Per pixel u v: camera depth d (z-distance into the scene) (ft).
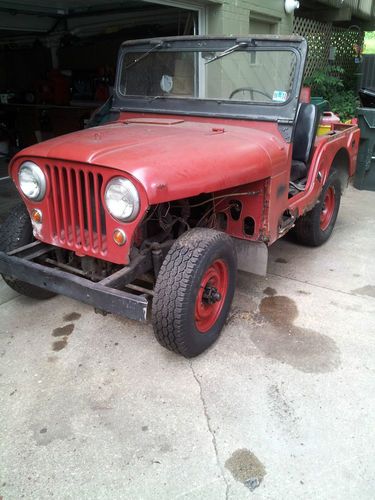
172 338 7.93
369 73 34.63
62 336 9.64
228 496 6.10
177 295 7.59
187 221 9.50
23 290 10.18
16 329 9.87
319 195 12.84
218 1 17.70
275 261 13.52
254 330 9.86
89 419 7.41
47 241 8.56
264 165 8.92
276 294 11.48
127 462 6.62
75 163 7.39
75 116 26.37
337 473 6.44
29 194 8.20
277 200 9.77
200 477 6.38
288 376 8.41
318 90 27.84
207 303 8.50
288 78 9.64
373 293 11.61
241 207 9.71
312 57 28.89
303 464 6.58
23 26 26.03
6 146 28.50
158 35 24.00
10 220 9.54
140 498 6.07
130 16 24.71
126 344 9.39
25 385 8.18
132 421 7.38
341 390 8.07
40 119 28.04
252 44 9.84
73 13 25.32
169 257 7.84
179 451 6.81
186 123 10.39
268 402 7.78
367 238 15.52
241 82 10.17
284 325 10.07
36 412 7.55
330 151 12.86
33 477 6.38
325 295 11.46
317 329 9.95
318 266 13.20
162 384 8.21
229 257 8.82
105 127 9.98
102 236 7.84
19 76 31.73
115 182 6.97
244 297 11.30
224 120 10.46
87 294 7.59
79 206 7.68
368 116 20.49
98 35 26.35
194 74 10.67
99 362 8.82
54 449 6.84
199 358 8.91
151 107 11.43
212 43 10.26
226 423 7.33
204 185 7.52
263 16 21.26
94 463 6.60
